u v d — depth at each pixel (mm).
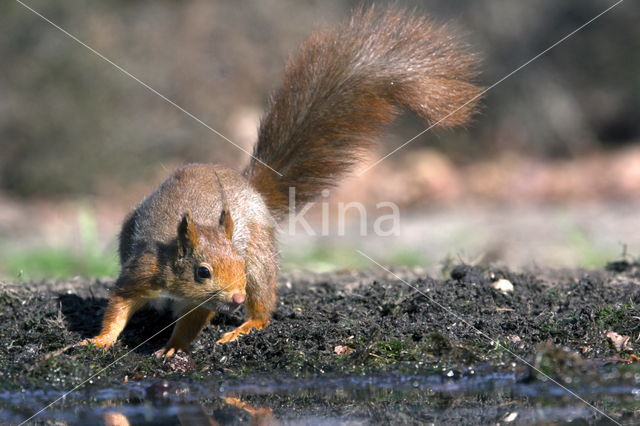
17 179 27938
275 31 30391
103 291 12133
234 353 9688
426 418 7828
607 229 20688
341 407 8180
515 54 33000
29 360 9422
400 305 10648
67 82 28406
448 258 13508
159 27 29969
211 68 29594
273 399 8438
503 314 10445
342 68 11570
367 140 11648
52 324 10234
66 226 23375
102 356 9484
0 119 28047
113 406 8289
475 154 31734
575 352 9391
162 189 10695
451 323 10117
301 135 11570
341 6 31203
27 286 12117
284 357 9539
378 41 11609
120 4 30234
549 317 10227
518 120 32562
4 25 28500
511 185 28547
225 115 29078
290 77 11742
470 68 11328
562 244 18828
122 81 28672
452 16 31656
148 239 10109
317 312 10727
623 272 13008
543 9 34000
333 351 9664
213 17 30344
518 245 18906
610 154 31359
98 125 28172
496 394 8500
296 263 16594
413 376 9031
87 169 27812
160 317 10891
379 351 9547
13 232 22562
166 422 7742
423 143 31312
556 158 31938
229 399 8469
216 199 10516
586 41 33844
